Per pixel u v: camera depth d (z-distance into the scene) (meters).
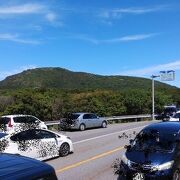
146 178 10.99
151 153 11.48
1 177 4.41
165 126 12.92
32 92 45.72
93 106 51.81
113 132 31.08
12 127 25.02
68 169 14.70
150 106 60.22
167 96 67.25
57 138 17.75
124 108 55.94
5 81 174.00
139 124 42.19
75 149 20.56
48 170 5.01
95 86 153.25
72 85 161.88
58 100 44.25
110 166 15.19
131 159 11.45
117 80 155.50
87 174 13.66
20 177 4.54
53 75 175.88
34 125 17.30
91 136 28.06
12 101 41.88
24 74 177.75
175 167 11.20
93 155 18.23
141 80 151.75
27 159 5.27
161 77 57.44
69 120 33.84
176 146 11.73
